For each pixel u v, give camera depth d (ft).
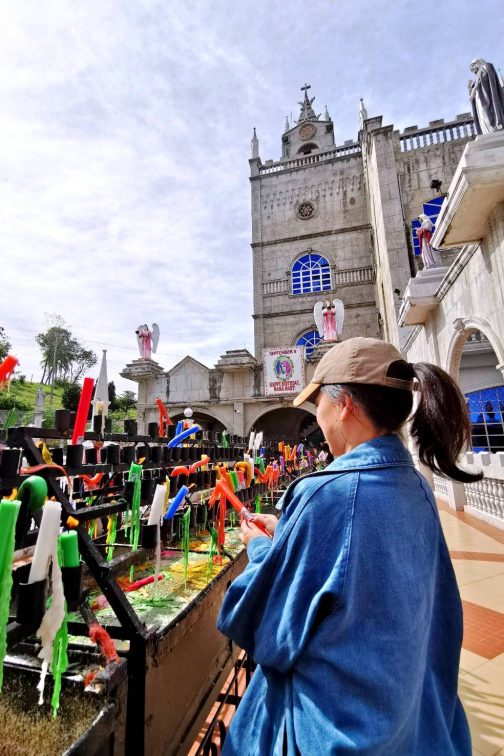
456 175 14.03
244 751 3.02
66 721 3.29
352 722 2.16
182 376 55.57
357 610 2.33
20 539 3.37
